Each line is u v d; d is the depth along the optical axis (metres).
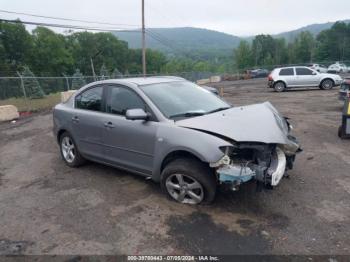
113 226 3.73
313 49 98.62
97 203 4.34
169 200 4.28
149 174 4.45
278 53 101.75
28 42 65.38
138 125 4.38
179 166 3.96
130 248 3.30
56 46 70.25
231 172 3.57
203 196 3.94
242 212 3.87
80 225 3.80
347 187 4.50
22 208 4.34
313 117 10.27
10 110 12.84
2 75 61.06
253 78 53.06
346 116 7.10
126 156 4.68
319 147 6.59
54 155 6.86
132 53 89.94
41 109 16.38
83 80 26.77
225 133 3.70
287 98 16.75
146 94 4.50
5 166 6.36
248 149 3.90
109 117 4.84
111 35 86.19
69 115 5.60
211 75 51.25
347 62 64.56
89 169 5.73
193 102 4.75
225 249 3.20
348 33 96.44
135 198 4.41
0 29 61.34
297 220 3.66
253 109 4.57
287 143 3.83
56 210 4.22
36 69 67.50
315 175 4.98
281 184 4.63
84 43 82.62
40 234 3.66
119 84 4.87
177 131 3.95
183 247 3.26
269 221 3.66
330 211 3.84
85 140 5.35
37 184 5.19
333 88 21.27
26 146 7.94
